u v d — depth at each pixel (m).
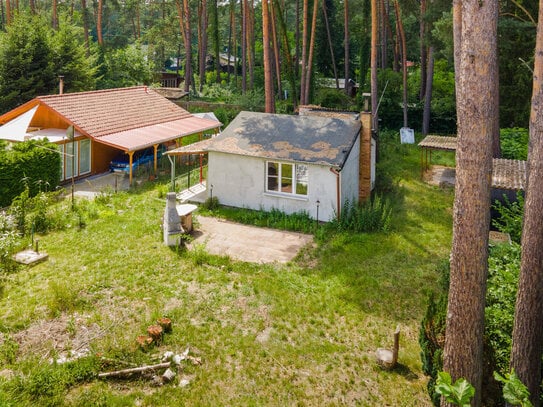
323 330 12.17
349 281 14.71
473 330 8.17
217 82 60.97
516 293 9.36
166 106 33.00
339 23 64.19
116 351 10.66
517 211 15.09
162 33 62.75
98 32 52.06
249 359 10.88
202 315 12.53
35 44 36.62
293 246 17.48
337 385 10.20
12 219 17.19
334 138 21.03
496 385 9.39
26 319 11.92
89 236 17.34
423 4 37.94
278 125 22.42
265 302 13.31
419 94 48.44
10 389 9.30
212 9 61.59
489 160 7.92
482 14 7.71
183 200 21.83
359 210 19.88
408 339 11.87
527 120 32.47
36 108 25.73
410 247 17.52
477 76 7.79
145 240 17.17
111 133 25.94
